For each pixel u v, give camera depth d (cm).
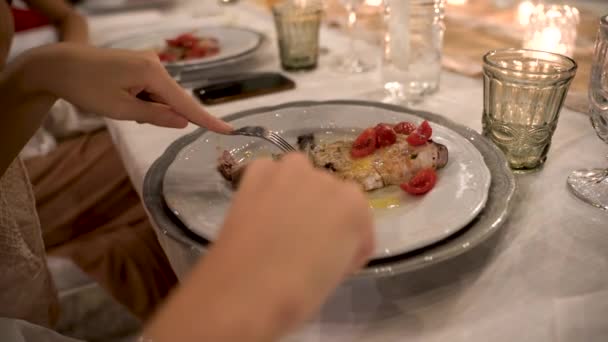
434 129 68
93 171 135
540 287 46
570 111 79
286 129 73
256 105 90
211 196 56
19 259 79
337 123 74
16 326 63
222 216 52
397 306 45
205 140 68
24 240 83
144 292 120
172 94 59
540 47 93
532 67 67
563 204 57
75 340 71
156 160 65
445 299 45
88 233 125
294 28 103
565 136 72
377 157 60
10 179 80
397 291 47
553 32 94
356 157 62
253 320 21
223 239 24
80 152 140
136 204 130
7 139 58
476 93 90
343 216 24
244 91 94
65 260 125
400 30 87
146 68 58
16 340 62
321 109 77
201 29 131
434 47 89
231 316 21
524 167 64
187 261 52
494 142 66
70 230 125
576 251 50
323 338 43
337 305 46
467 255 50
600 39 54
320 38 128
